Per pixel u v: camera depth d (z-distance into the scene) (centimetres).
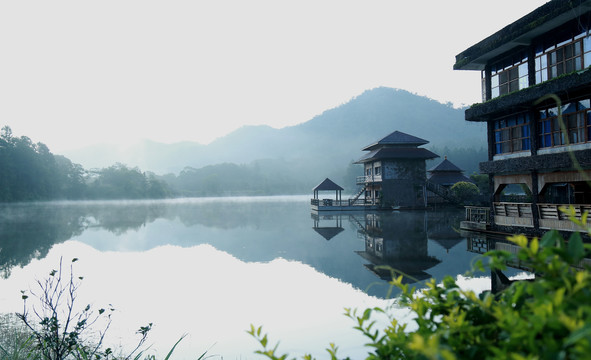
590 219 1413
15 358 514
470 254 1591
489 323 132
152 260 1814
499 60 1872
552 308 97
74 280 1383
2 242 2477
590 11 1390
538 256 111
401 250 1791
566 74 1414
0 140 9425
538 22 1511
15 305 1034
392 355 143
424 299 151
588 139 1445
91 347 710
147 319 917
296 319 887
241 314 948
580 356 77
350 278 1316
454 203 4338
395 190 4359
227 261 1750
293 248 2066
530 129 1698
